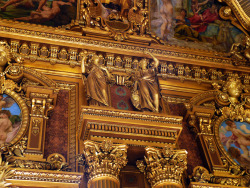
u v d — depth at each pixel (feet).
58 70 35.94
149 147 31.12
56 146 31.58
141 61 36.29
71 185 28.48
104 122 31.45
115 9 40.50
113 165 29.81
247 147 35.19
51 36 36.50
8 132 30.94
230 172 32.91
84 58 34.78
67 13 39.47
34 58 35.65
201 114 35.68
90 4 39.60
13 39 35.65
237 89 37.81
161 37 41.42
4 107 32.09
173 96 37.50
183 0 42.80
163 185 29.81
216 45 42.47
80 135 31.96
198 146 34.71
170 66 38.50
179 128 32.53
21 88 33.37
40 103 32.60
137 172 31.81
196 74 38.91
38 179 28.14
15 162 28.76
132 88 35.19
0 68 33.76
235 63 39.91
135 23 40.01
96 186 28.86
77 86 35.58
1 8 38.19
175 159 30.91
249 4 42.93
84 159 30.58
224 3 43.14
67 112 33.88
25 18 38.42
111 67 36.91
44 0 39.32
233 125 36.50
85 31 37.99
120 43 37.96
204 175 32.07
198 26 42.65
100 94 33.12
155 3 41.91
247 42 40.88
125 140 31.48
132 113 31.99
